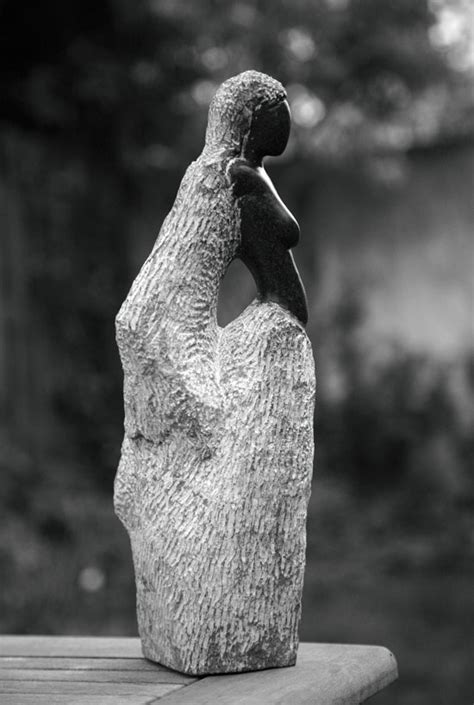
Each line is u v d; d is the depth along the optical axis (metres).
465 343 8.47
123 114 7.83
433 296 8.55
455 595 6.05
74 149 7.84
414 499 8.10
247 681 2.11
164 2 7.42
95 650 2.52
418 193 8.55
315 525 7.64
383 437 8.51
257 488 2.18
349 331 8.66
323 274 8.80
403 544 7.39
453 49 8.34
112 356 7.96
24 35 7.59
